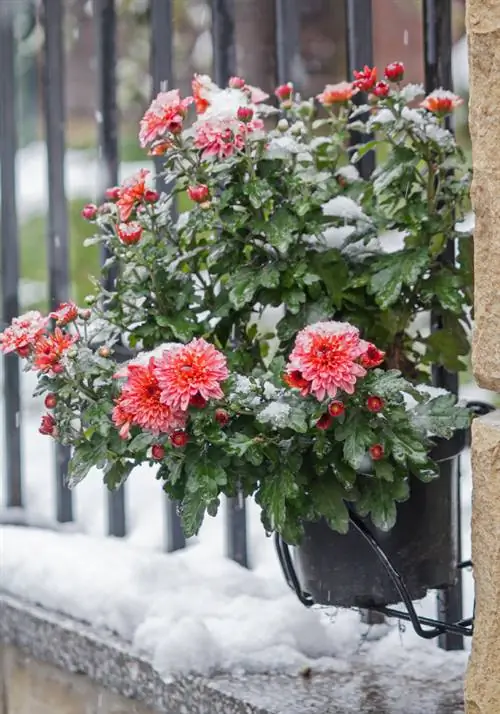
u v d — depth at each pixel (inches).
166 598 106.7
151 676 99.3
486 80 68.9
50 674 112.9
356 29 103.0
